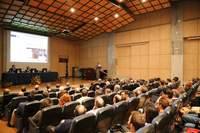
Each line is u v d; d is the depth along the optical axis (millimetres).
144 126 1383
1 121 3859
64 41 15562
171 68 9242
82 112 2033
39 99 3883
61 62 15195
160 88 4648
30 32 11953
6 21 9664
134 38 11328
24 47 11727
